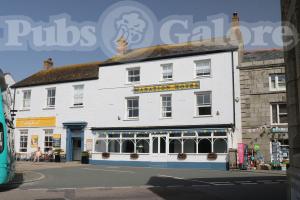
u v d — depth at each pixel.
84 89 31.75
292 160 7.42
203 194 12.50
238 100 25.69
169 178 17.95
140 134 28.52
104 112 30.52
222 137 25.41
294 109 7.36
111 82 30.70
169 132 27.23
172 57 28.47
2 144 12.76
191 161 25.91
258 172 21.64
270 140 24.44
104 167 25.88
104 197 11.92
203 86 26.95
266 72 25.19
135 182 16.27
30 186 14.95
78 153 31.47
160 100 28.41
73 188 14.26
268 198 11.50
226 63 26.42
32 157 32.69
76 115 31.72
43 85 33.97
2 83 13.41
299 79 6.93
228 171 22.64
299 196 6.46
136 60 29.80
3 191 13.42
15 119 34.75
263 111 24.91
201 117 26.61
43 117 33.31
